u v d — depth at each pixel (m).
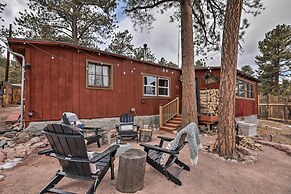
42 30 12.13
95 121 7.20
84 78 6.93
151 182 3.02
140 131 5.98
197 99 8.93
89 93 7.06
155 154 3.49
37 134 5.90
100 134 5.39
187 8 7.50
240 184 3.21
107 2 7.60
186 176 3.35
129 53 18.59
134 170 2.68
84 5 12.10
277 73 21.08
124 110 8.19
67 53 6.53
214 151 4.81
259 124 12.03
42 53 6.09
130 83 8.46
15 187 2.77
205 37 9.12
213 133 7.83
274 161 4.55
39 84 6.02
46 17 12.42
